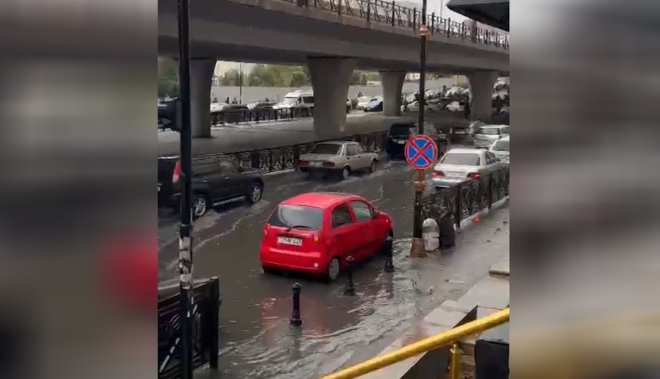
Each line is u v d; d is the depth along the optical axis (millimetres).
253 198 19172
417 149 13086
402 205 19344
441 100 77562
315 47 31578
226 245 14148
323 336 8719
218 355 8000
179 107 6180
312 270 11211
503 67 56375
